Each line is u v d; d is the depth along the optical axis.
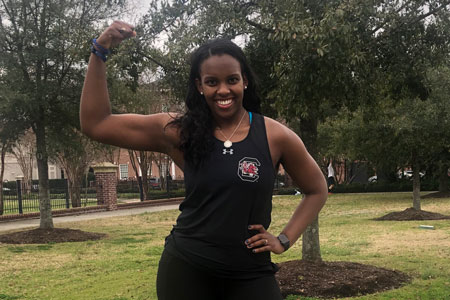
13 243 11.92
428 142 14.95
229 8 6.15
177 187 32.88
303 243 6.99
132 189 31.77
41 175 13.07
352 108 6.75
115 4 12.22
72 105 12.16
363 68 6.31
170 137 2.15
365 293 5.91
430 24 6.82
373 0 5.88
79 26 11.30
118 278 7.36
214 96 2.07
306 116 6.44
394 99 7.53
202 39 6.20
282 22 5.56
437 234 10.87
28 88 11.50
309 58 5.55
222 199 2.00
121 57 6.34
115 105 12.79
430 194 23.80
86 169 29.03
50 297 6.31
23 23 11.56
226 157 2.01
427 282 6.34
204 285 2.05
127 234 13.70
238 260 2.03
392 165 18.94
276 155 2.14
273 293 2.09
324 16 5.64
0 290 6.79
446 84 13.49
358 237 10.93
